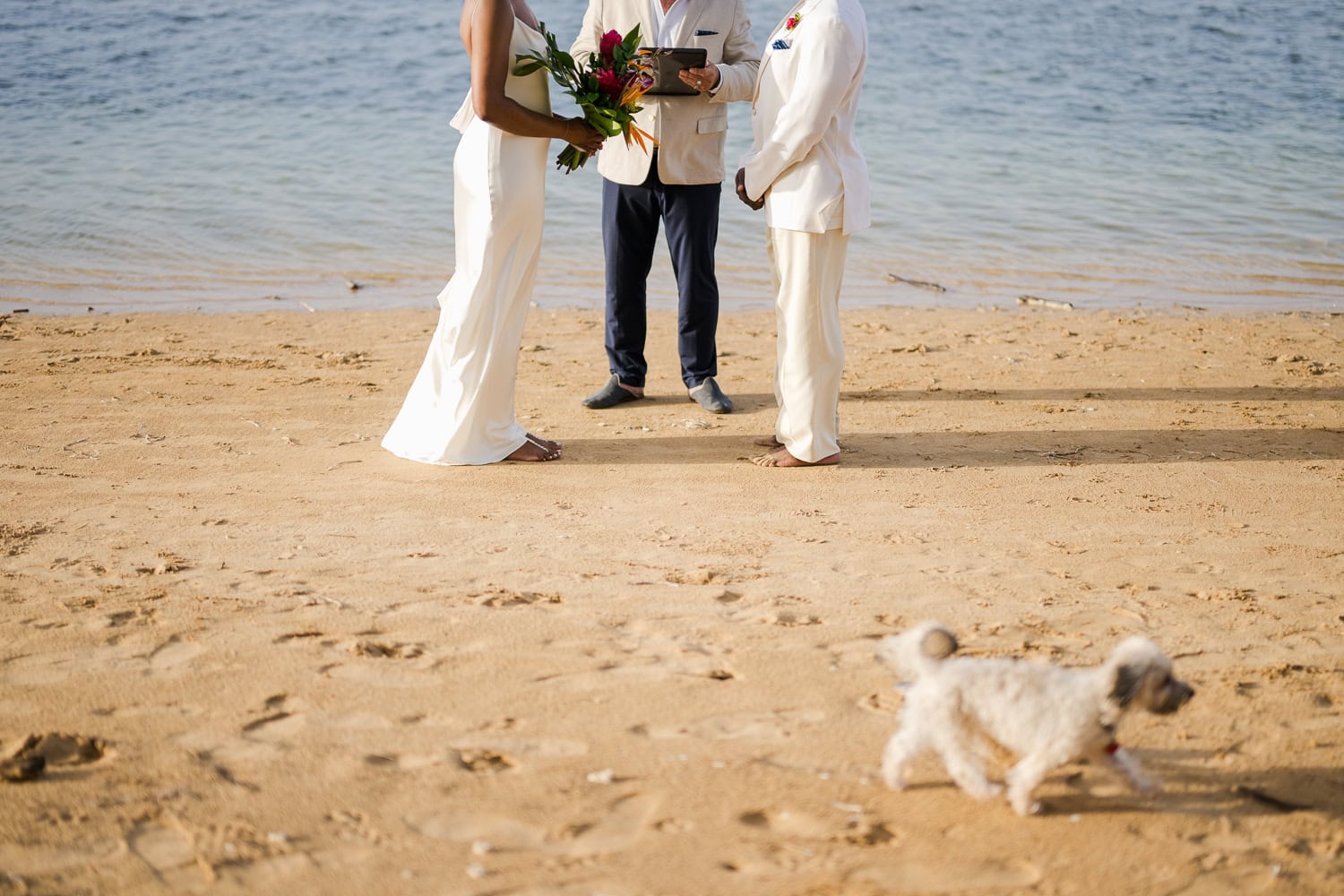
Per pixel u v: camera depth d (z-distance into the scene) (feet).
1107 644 13.39
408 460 20.38
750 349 29.63
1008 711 9.80
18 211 42.29
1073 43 78.43
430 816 9.93
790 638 13.55
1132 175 51.21
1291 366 27.99
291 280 36.45
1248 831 9.92
